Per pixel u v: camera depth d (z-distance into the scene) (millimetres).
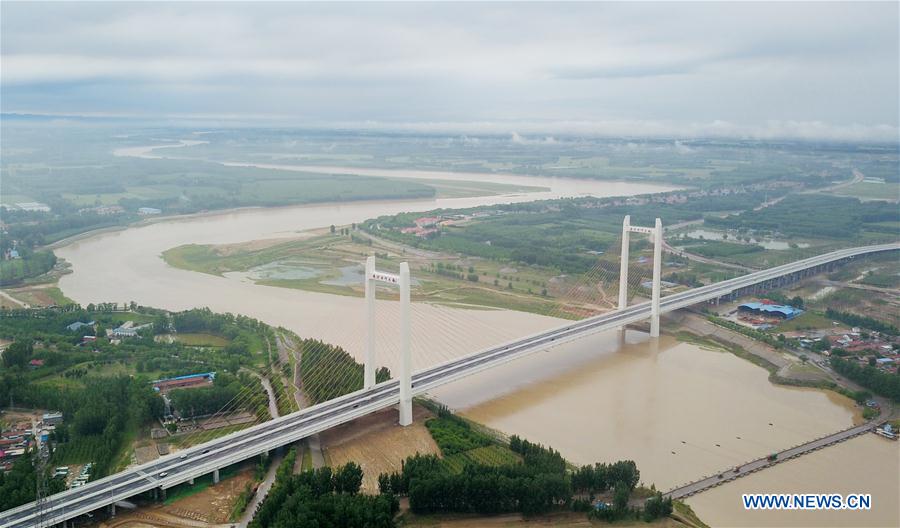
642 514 156750
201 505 160500
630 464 168625
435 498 156375
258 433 181250
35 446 186875
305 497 149500
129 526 152375
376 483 169375
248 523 153625
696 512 160750
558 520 156125
